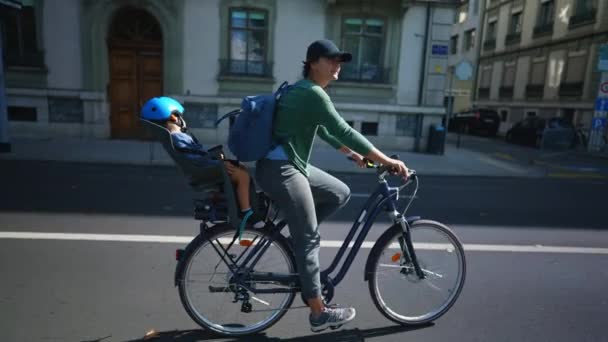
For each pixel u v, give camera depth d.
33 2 12.04
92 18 12.30
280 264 2.73
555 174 10.71
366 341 2.76
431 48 13.13
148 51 13.13
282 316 2.88
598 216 6.36
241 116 2.44
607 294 3.55
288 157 2.42
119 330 2.77
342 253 2.80
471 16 30.81
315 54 2.37
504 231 5.32
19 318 2.86
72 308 3.01
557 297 3.46
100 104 12.74
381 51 13.32
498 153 14.89
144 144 12.14
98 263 3.79
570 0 20.47
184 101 12.88
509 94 25.83
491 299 3.38
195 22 12.61
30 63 12.35
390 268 2.94
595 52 18.81
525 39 24.23
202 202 2.57
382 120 13.51
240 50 12.98
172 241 4.41
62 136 12.72
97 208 5.62
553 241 4.95
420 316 3.00
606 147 16.22
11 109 12.52
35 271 3.58
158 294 3.27
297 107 2.32
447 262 3.03
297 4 12.78
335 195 2.66
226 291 2.70
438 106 13.48
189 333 2.78
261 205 2.61
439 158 12.52
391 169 2.51
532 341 2.81
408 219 2.92
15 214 5.18
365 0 12.76
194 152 2.42
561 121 17.38
